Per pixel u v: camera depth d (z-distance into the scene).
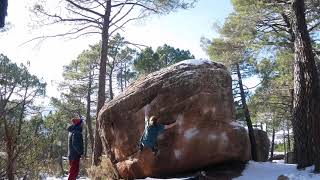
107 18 18.45
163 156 12.04
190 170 12.22
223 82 12.66
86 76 37.66
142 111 12.69
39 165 9.48
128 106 13.02
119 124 13.21
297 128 12.52
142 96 12.74
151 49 36.16
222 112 12.27
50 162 10.37
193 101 12.07
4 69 30.27
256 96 27.88
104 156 14.23
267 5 19.14
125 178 13.11
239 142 12.14
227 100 12.57
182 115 12.06
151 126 11.58
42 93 36.91
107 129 13.70
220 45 21.58
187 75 12.33
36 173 9.12
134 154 12.77
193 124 11.95
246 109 24.25
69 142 11.52
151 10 18.95
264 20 20.45
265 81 28.73
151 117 11.71
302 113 12.45
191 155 11.82
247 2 19.61
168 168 12.09
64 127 40.12
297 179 11.16
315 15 19.34
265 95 27.19
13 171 7.86
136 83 13.41
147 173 12.48
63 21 17.97
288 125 33.06
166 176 12.34
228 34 21.00
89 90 37.84
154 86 12.60
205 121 11.98
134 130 12.81
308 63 12.47
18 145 8.02
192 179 11.66
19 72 31.55
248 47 20.70
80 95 40.09
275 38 20.56
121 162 13.23
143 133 11.78
